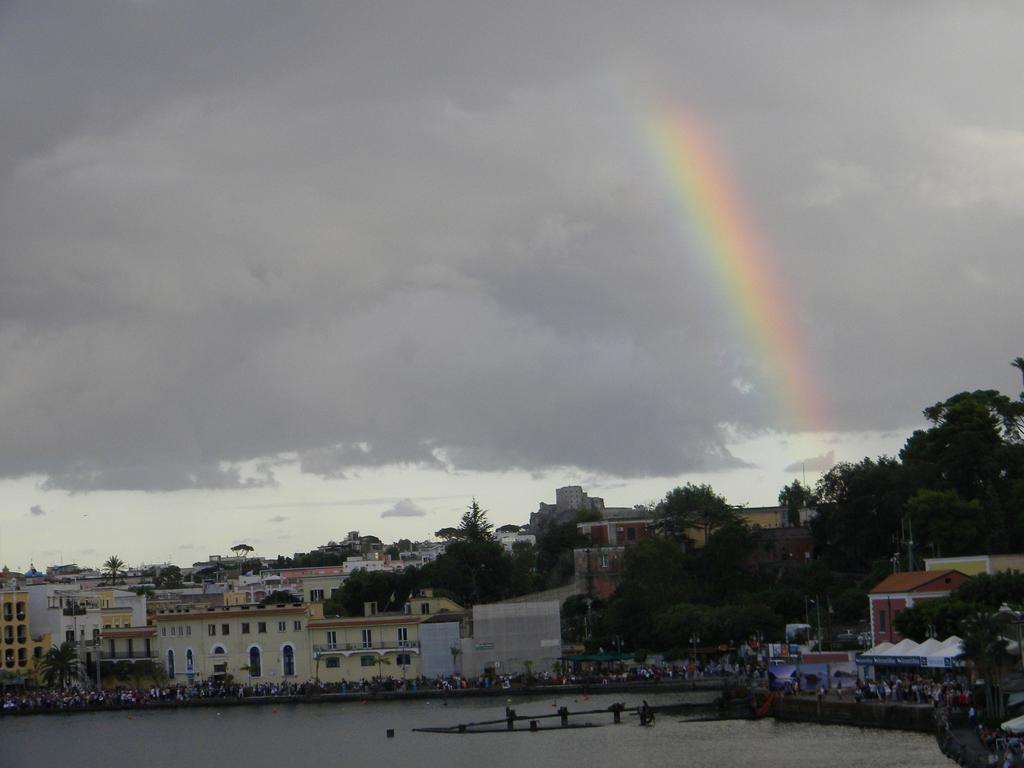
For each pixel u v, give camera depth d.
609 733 176.62
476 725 193.38
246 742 195.00
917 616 172.88
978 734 130.88
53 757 190.12
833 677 181.50
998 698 142.25
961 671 162.12
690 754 151.50
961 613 165.88
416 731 192.62
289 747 185.38
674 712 195.38
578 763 151.75
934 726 147.62
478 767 154.38
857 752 141.38
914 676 167.88
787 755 143.88
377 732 195.50
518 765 154.00
